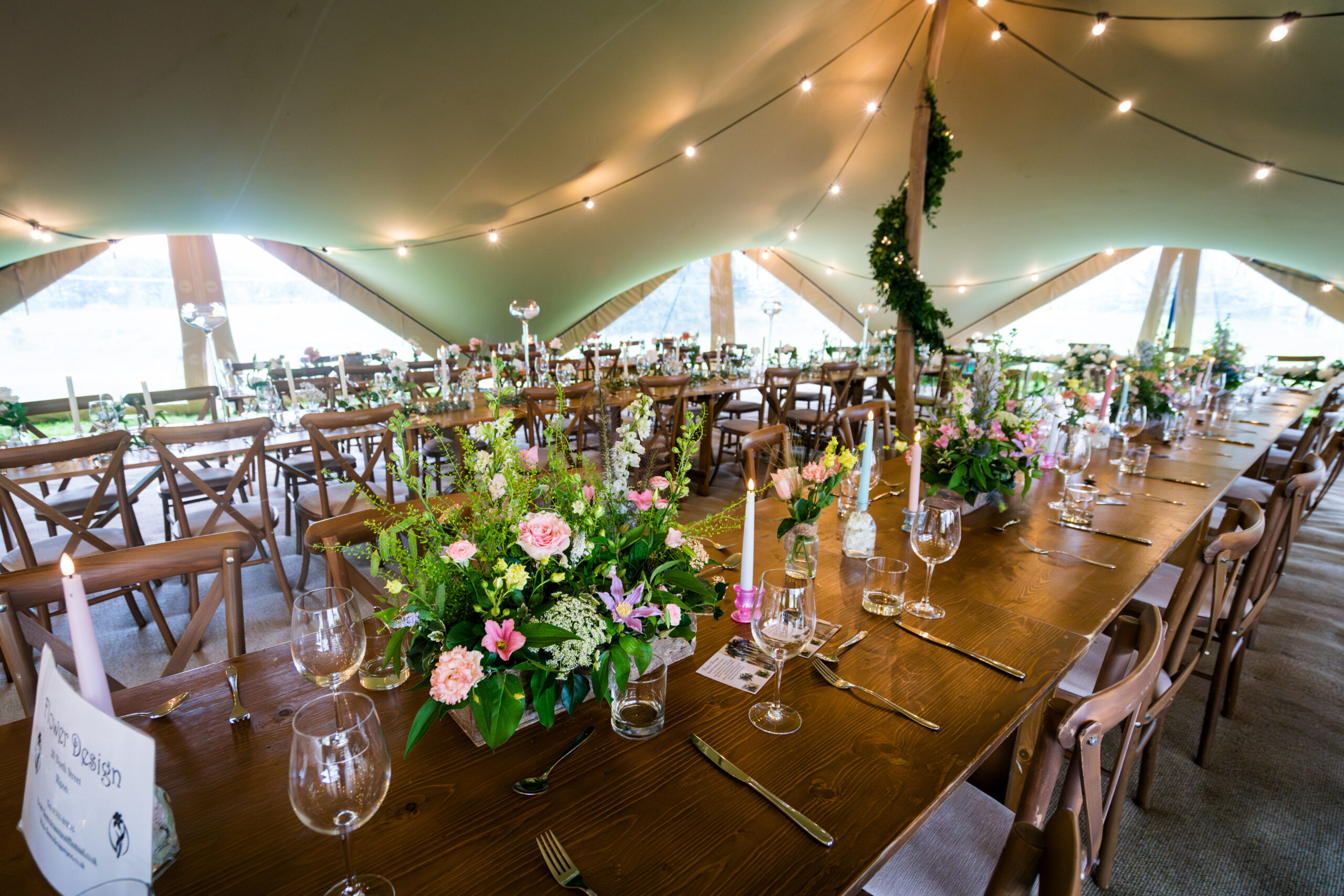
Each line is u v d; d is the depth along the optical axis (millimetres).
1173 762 1866
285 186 4531
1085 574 1471
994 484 1801
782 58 4730
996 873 611
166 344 7051
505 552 836
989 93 5793
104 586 1043
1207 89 4781
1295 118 4715
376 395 3980
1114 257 9312
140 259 6824
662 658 884
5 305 6207
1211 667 2342
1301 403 4520
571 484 920
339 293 7828
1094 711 772
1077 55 4988
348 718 669
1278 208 6176
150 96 3105
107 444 2262
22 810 732
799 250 10000
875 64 5391
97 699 637
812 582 883
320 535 1286
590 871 659
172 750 844
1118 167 6320
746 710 944
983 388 1890
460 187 5195
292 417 3738
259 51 3012
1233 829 1627
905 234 4660
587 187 5906
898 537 1709
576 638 772
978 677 1037
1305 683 2250
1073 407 2910
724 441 5703
